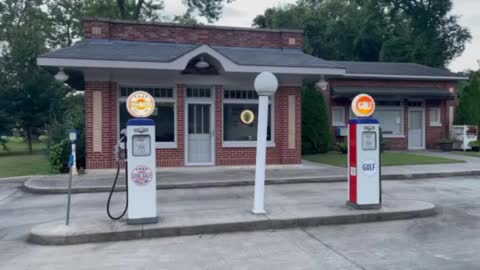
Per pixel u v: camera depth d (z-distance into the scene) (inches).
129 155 265.7
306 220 282.0
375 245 236.1
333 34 1691.7
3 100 909.8
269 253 223.3
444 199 366.3
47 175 494.6
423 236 253.8
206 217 285.1
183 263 208.2
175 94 539.2
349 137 315.9
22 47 938.1
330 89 818.2
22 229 279.7
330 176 472.1
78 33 1307.8
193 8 1106.7
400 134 857.5
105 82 511.2
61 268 203.3
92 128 509.0
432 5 1412.4
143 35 544.4
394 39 1424.7
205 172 509.7
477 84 876.0
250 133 567.8
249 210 309.1
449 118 877.8
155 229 257.9
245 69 495.2
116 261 213.0
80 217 301.7
